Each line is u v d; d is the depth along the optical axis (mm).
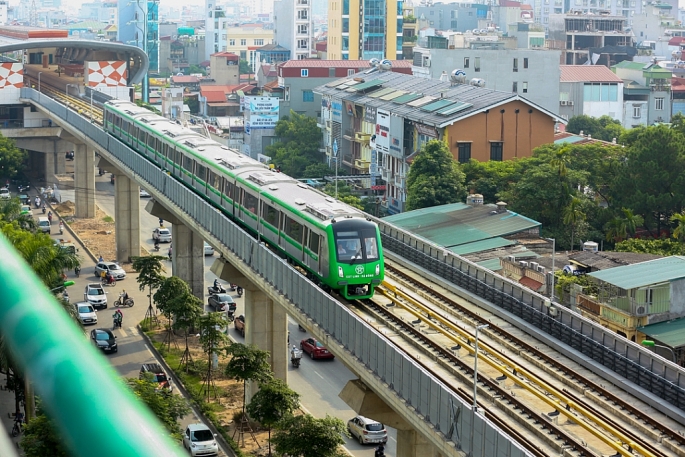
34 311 4676
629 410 37062
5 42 157000
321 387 72125
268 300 67688
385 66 171375
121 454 4371
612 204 110750
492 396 37531
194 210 73562
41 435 46000
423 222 96312
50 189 157750
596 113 192875
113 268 108438
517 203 106938
